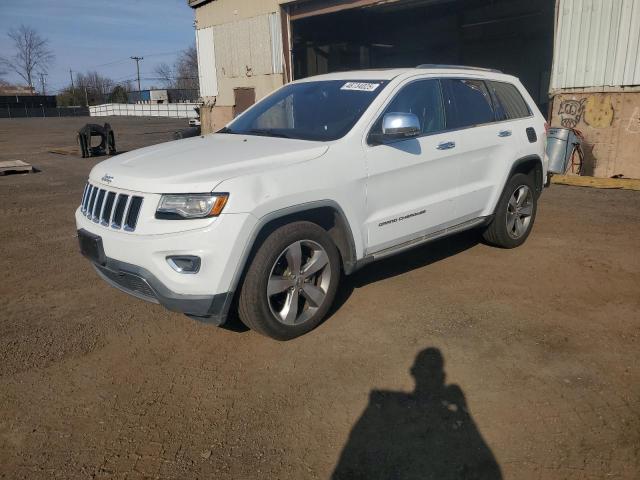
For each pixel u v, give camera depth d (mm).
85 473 2625
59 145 21516
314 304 3930
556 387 3229
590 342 3758
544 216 7371
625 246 5910
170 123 41625
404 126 3945
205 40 18828
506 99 5668
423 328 4016
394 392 3225
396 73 4684
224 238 3330
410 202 4520
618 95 9703
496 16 21484
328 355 3668
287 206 3615
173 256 3365
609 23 9594
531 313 4234
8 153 18094
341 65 19109
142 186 3484
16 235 6918
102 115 73938
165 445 2814
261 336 3961
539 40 20766
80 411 3111
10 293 4891
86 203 4051
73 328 4152
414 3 16109
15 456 2748
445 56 23922
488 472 2574
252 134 4641
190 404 3160
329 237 3920
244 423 2979
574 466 2594
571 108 10328
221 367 3557
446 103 4914
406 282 4930
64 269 5535
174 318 4297
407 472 2590
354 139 4094
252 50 16844
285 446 2789
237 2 16938
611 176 10039
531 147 5688
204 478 2580
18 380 3436
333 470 2615
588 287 4750
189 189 3355
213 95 19172
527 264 5367
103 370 3547
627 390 3188
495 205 5434
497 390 3213
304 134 4348
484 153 5152
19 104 76500
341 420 2982
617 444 2736
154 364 3611
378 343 3811
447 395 3182
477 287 4781
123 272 3551
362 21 19109
